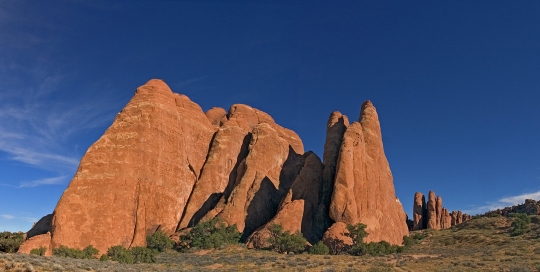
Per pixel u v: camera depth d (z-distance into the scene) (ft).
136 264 138.41
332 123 263.90
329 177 228.63
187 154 269.64
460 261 128.16
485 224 282.36
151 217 221.66
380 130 262.67
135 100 255.91
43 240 183.83
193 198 253.44
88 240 193.57
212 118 344.69
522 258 131.13
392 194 260.01
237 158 288.92
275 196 251.60
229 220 223.10
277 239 179.11
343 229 188.96
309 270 118.73
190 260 152.66
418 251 186.80
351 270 112.27
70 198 201.16
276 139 286.05
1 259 85.20
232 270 120.06
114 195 210.18
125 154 226.38
